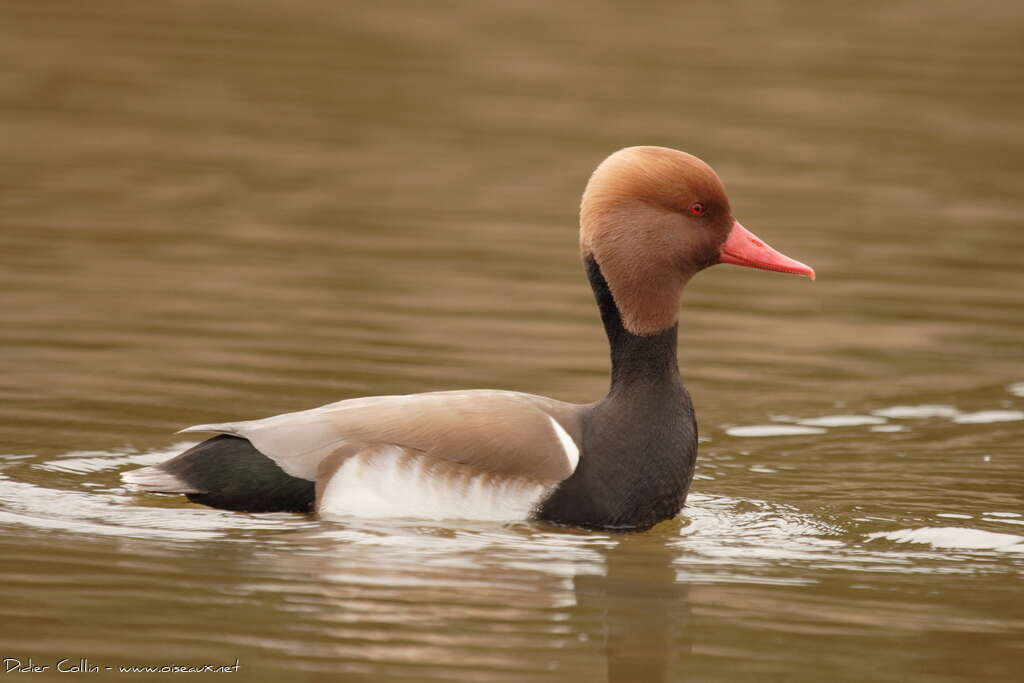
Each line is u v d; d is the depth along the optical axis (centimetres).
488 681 805
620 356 1084
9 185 1938
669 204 1074
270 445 1029
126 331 1436
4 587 900
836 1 3181
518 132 2272
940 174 2128
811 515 1098
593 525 1043
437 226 1852
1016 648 873
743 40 2842
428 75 2578
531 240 1812
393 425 1030
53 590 898
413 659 830
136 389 1287
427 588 928
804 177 2081
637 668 831
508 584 943
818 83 2567
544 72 2605
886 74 2616
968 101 2469
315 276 1644
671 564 991
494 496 1027
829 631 891
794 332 1557
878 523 1084
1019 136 2314
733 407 1344
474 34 2862
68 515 1021
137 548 968
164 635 847
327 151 2172
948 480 1181
